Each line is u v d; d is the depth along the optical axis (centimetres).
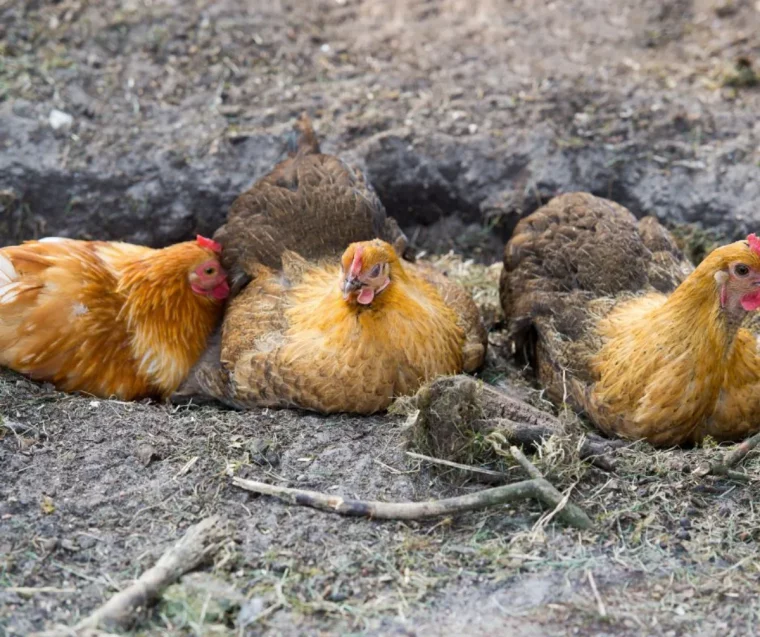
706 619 574
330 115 1080
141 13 1176
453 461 678
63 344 792
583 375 757
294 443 714
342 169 890
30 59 1110
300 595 584
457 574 602
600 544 629
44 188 1013
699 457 701
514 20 1214
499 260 1045
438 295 803
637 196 1021
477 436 677
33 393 769
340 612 573
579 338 778
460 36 1191
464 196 1045
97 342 808
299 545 619
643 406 709
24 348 782
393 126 1068
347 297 704
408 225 1068
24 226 1012
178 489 665
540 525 638
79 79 1095
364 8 1230
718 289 678
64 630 542
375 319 718
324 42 1179
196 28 1167
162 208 1020
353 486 673
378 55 1164
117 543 618
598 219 848
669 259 834
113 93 1091
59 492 658
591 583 595
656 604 584
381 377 727
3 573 589
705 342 687
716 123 1069
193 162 1031
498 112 1084
